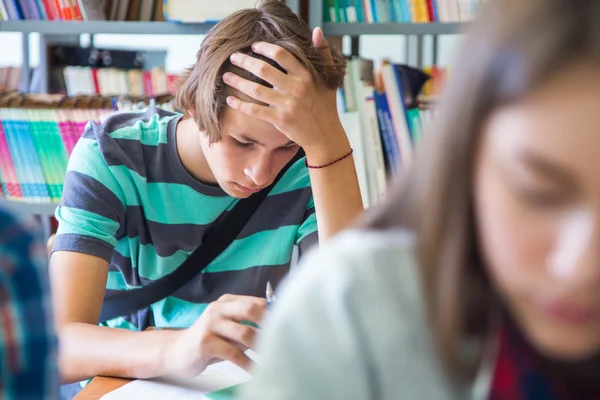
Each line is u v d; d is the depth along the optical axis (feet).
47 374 1.62
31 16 6.63
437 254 1.52
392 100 6.45
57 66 8.95
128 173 4.58
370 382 1.77
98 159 4.52
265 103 4.16
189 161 4.66
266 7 4.44
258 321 3.51
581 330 1.30
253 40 4.24
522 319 1.41
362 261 1.78
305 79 4.24
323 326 1.76
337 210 4.53
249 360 3.49
